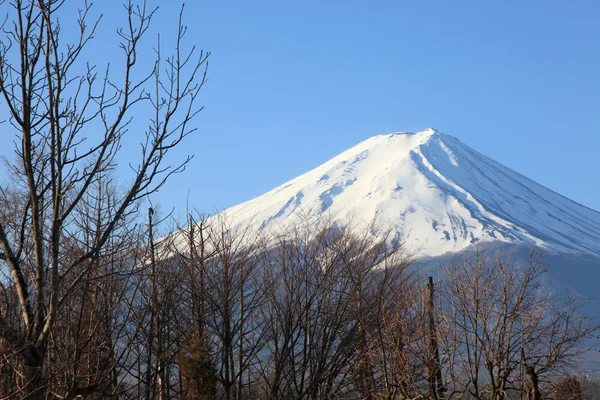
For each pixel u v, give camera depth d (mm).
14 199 13812
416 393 18922
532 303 18562
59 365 10055
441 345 18953
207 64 8539
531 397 17641
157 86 8320
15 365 9023
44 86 8078
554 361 18000
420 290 19281
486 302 18344
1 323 7820
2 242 7871
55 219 7707
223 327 19734
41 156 8508
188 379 17422
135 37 8281
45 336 7598
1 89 7785
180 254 18766
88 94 8172
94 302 10938
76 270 12234
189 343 17812
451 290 18734
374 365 19953
